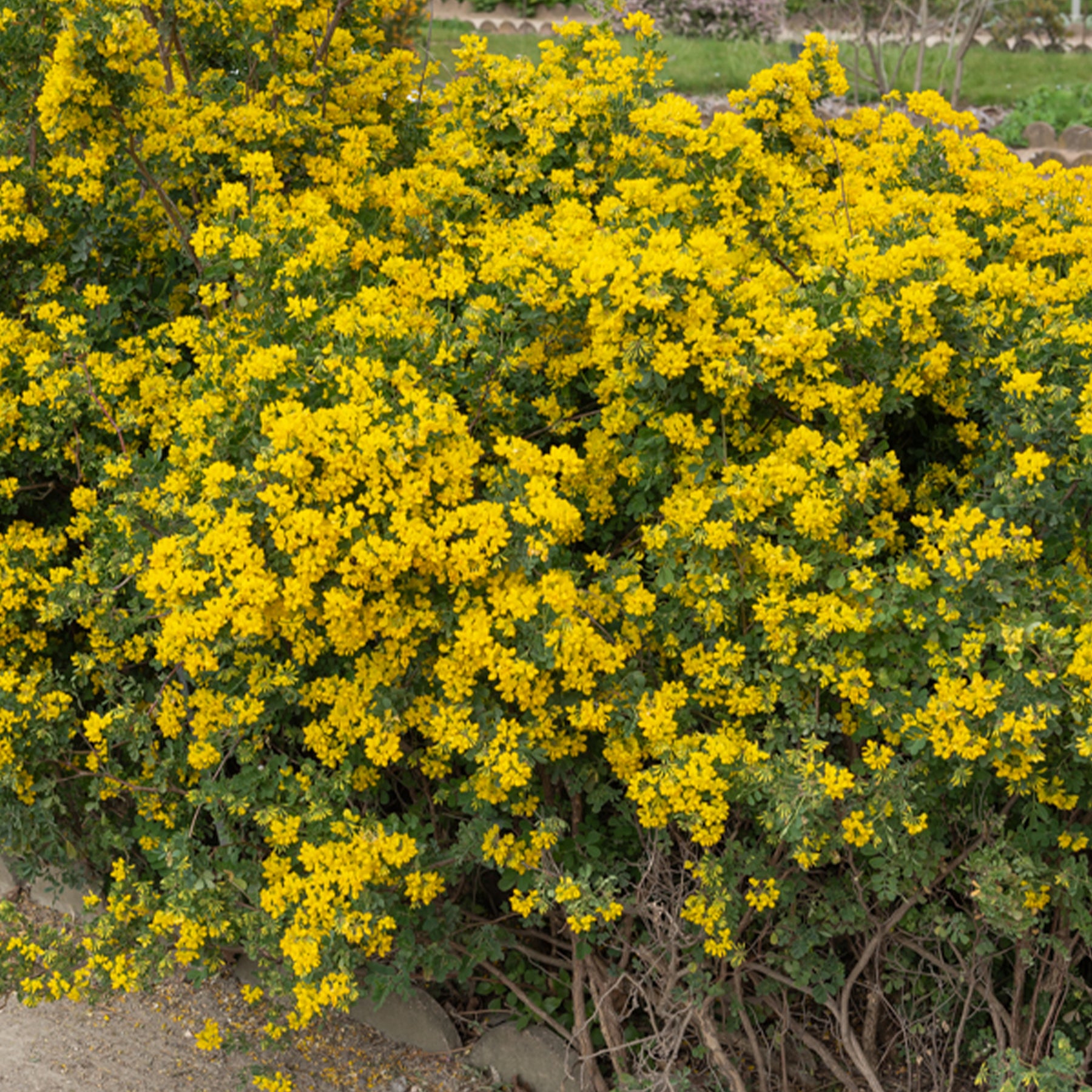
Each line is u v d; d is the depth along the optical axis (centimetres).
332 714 322
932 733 294
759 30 1331
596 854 339
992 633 292
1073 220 394
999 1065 316
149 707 355
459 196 395
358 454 294
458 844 330
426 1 613
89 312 392
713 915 310
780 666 315
